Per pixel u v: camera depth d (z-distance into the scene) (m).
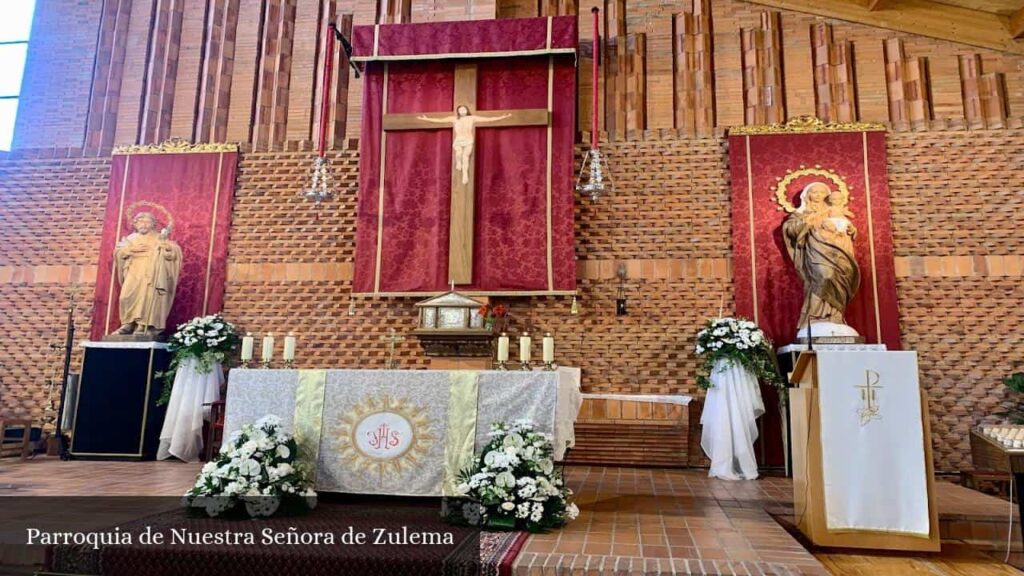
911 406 4.39
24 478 6.44
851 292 8.35
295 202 9.64
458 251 8.91
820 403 4.47
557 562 3.59
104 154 9.98
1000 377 8.20
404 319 9.16
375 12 9.95
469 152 9.08
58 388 9.37
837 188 8.75
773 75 9.20
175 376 8.52
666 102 9.38
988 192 8.60
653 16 9.63
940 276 8.48
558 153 9.02
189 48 10.22
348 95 9.89
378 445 4.98
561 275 8.77
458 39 9.20
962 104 8.89
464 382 4.98
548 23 9.09
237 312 9.41
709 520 4.87
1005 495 7.30
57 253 9.77
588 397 8.52
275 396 5.16
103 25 10.38
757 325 8.54
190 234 9.57
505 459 4.42
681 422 8.30
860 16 9.22
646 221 9.09
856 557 4.25
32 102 10.28
